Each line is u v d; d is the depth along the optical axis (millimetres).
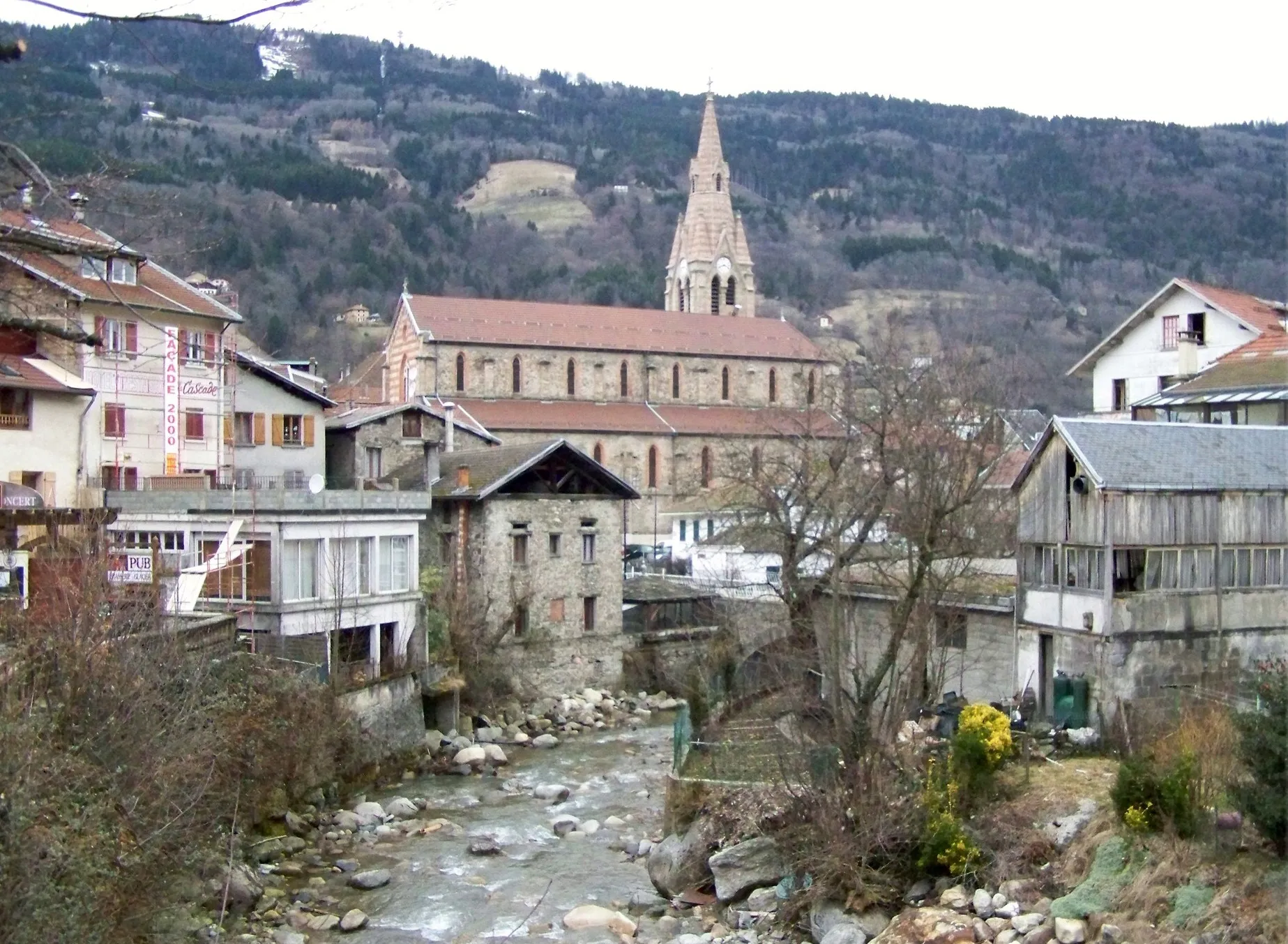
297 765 40688
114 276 58938
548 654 66375
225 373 66188
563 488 68375
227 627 39969
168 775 27297
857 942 29469
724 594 64812
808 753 35094
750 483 56656
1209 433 45562
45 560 36000
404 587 55469
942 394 61125
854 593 51031
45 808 22078
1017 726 40531
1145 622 42312
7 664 25688
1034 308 190375
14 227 15461
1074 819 31672
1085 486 43031
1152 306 67438
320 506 50125
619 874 38062
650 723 63719
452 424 78562
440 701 56500
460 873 37969
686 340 122375
